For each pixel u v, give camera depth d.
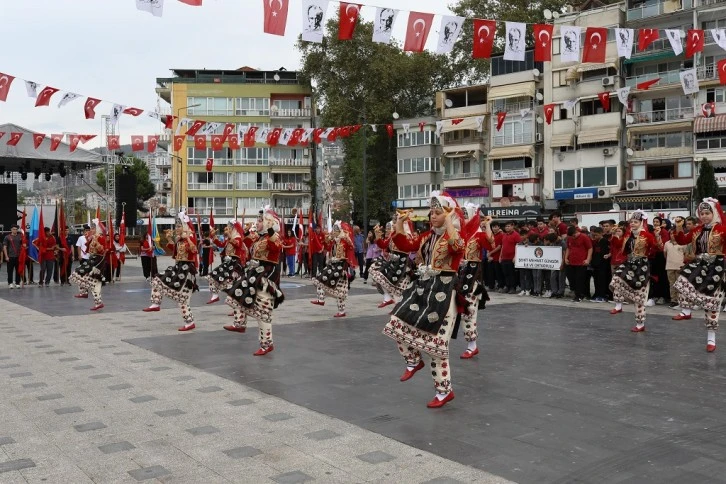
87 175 36.47
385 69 43.75
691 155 35.66
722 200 35.47
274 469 4.90
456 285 6.55
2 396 7.15
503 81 41.59
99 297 14.97
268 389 7.36
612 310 13.39
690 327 11.49
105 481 4.71
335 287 13.18
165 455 5.24
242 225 14.98
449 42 10.91
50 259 22.02
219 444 5.50
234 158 53.97
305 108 53.97
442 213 6.39
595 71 38.03
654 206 36.47
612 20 36.59
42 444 5.54
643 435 5.62
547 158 40.22
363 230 41.44
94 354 9.50
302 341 10.47
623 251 13.55
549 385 7.41
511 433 5.70
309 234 21.44
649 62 36.62
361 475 4.75
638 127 36.78
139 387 7.50
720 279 9.18
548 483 4.59
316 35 9.97
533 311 13.81
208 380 7.82
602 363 8.55
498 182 42.81
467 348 9.39
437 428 5.87
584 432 5.71
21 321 13.09
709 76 34.62
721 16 34.31
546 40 11.59
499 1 41.66
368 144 46.19
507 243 17.50
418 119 45.47
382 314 13.78
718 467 4.87
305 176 56.28
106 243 15.39
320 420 6.16
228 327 10.97
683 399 6.77
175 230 11.98
